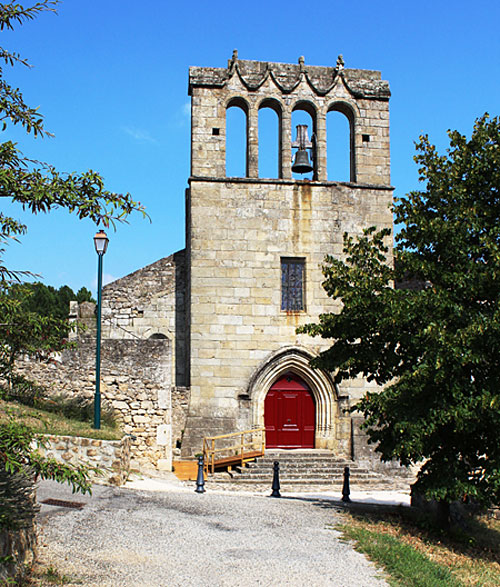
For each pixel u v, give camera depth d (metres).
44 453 16.00
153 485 17.53
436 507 16.27
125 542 11.14
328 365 16.22
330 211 24.95
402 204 15.98
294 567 10.49
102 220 7.85
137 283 28.11
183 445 23.12
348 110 25.98
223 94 25.09
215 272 24.16
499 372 14.15
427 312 14.33
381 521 14.70
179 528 12.33
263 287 24.28
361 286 15.41
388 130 25.84
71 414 19.78
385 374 16.09
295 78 25.53
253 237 24.47
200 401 23.52
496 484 13.28
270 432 24.19
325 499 18.39
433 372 13.79
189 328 24.56
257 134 25.20
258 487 20.45
